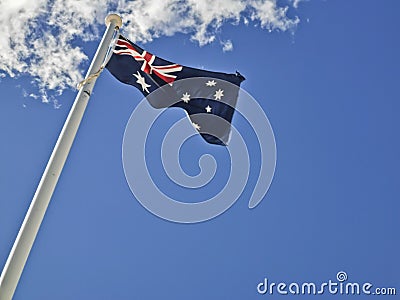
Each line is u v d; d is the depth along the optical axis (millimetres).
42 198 10969
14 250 9992
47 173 11461
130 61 15484
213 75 15578
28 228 10375
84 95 13367
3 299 9367
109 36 15344
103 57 14859
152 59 15648
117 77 15273
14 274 9695
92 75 13945
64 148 12078
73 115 12812
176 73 15547
